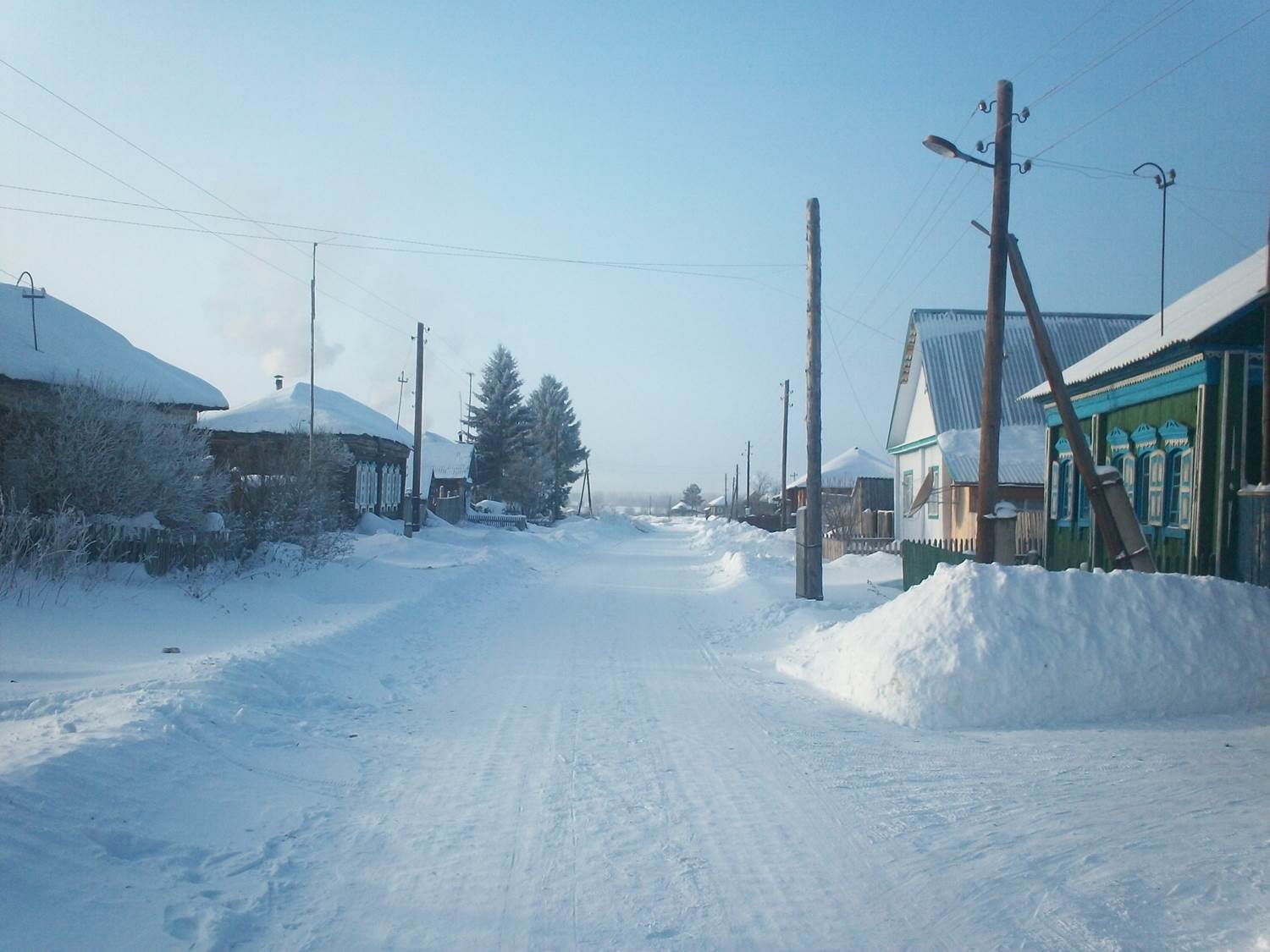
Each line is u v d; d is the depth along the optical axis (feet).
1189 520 45.85
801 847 18.48
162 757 20.99
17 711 24.34
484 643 45.62
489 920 15.16
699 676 38.06
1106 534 43.88
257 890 15.87
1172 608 31.50
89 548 46.11
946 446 87.92
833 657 36.78
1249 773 23.22
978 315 105.40
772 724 29.45
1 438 50.93
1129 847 17.94
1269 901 15.19
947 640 30.99
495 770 23.73
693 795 21.81
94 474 49.06
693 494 513.04
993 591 32.12
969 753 25.76
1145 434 51.03
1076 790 21.95
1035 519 72.69
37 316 70.95
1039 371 99.09
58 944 13.34
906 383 110.52
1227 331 42.83
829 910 15.64
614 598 69.05
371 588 57.67
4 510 43.83
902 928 14.93
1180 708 30.27
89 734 21.15
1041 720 29.71
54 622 36.42
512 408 270.26
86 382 55.21
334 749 25.00
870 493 144.77
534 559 105.29
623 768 24.13
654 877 16.99
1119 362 49.29
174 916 14.52
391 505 145.69
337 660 35.73
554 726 28.63
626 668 39.60
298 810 20.03
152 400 60.08
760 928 14.96
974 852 18.04
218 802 19.85
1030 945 14.23
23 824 16.01
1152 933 14.42
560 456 307.58
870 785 22.67
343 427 119.55
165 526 54.75
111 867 15.89
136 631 37.65
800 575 61.36
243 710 26.11
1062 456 63.10
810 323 62.28
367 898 15.88
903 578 65.16
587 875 17.04
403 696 32.55
